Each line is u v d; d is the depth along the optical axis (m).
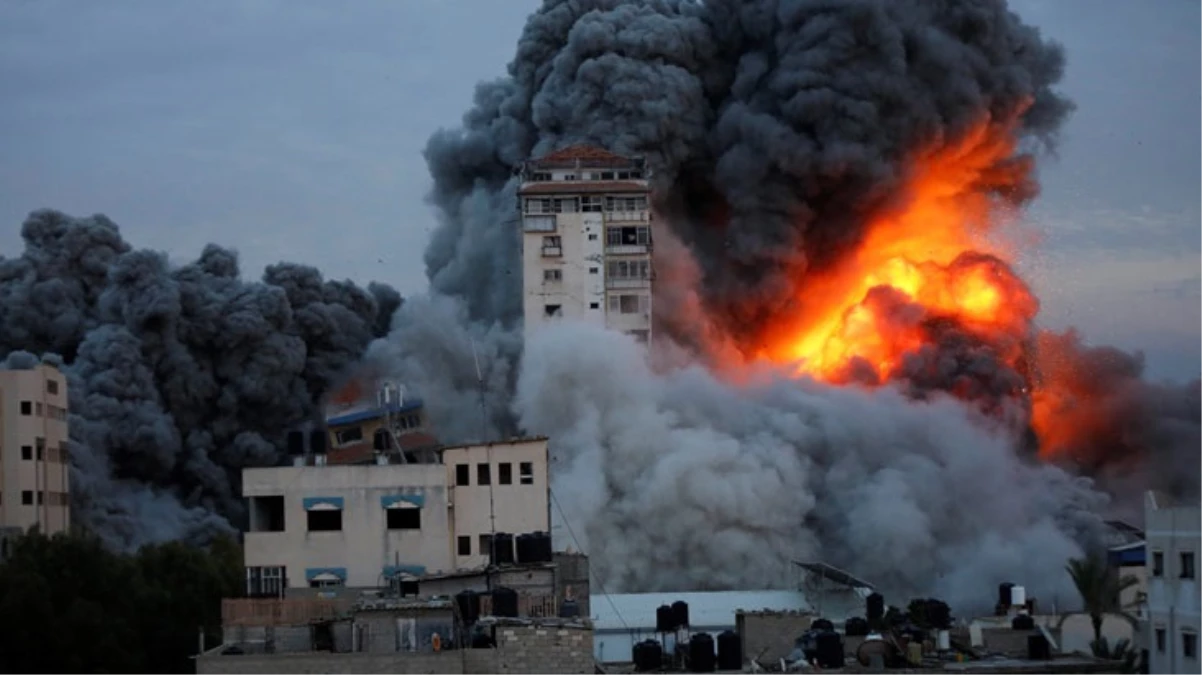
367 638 84.50
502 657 80.75
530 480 113.44
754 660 89.69
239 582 135.88
